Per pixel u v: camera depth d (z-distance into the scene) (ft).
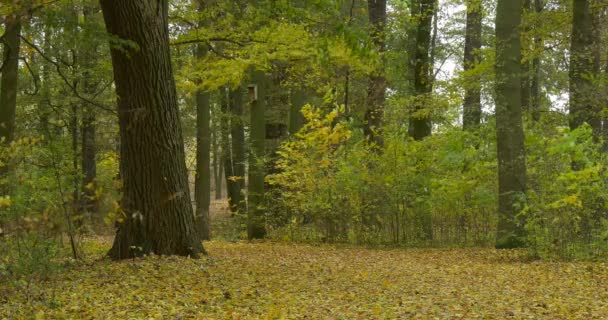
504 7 38.32
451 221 46.39
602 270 30.27
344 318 19.95
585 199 34.01
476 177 44.52
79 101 44.93
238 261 32.73
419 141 46.60
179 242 31.91
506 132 38.32
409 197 45.50
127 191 31.17
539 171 36.04
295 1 33.91
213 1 39.65
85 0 36.47
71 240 28.78
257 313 20.71
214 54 43.75
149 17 30.14
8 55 30.94
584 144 34.99
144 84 30.42
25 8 25.36
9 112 37.99
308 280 27.91
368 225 46.52
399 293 24.99
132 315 19.60
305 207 47.44
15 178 24.40
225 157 79.92
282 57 40.86
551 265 32.35
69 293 22.91
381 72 46.93
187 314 20.02
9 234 21.26
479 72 45.55
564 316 20.39
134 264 28.84
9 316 19.21
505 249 38.65
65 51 38.96
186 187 32.55
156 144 31.01
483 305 22.30
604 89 40.01
